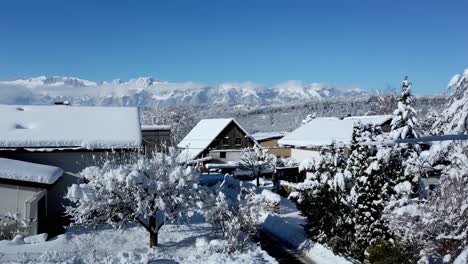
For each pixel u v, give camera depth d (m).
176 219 22.00
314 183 23.31
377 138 22.23
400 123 30.23
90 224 22.72
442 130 15.38
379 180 20.89
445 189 14.65
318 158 23.45
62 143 27.58
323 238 23.50
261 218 31.75
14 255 19.11
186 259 20.06
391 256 17.66
